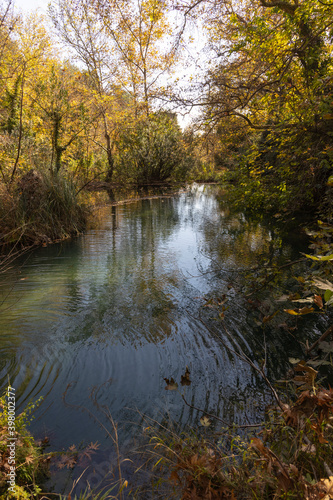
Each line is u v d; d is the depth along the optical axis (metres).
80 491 1.83
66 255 6.54
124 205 13.39
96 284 4.99
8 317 3.96
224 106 6.75
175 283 4.96
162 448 2.12
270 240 7.18
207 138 7.84
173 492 1.77
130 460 2.04
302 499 1.42
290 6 5.78
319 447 1.67
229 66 6.77
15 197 7.52
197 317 3.92
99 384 2.78
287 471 1.55
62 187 8.60
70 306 4.25
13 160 8.50
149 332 3.60
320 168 5.76
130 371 2.95
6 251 6.79
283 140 6.35
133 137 20.50
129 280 5.12
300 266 5.42
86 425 2.34
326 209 5.83
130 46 19.78
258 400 2.55
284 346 3.29
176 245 7.13
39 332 3.61
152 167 20.66
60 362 3.08
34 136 12.12
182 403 2.55
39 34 16.22
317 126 5.45
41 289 4.83
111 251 6.77
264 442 1.93
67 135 12.33
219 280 5.04
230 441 2.14
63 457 2.06
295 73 6.30
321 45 5.79
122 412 2.46
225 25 7.02
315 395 1.65
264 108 7.01
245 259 5.95
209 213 11.30
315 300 2.13
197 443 2.07
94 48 19.41
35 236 7.35
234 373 2.92
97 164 20.94
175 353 3.22
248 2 7.10
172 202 14.26
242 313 4.00
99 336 3.52
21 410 2.49
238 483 1.64
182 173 22.19
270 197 7.27
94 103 16.89
